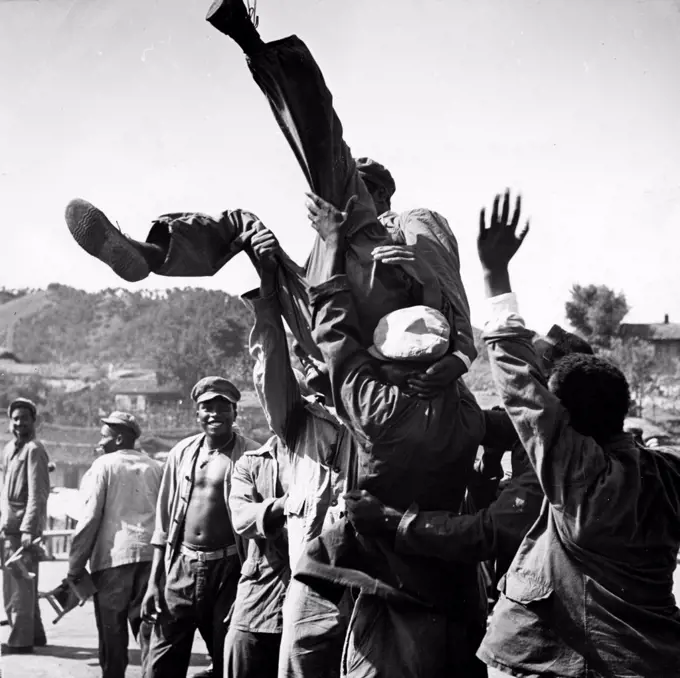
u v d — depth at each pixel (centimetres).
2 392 1603
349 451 519
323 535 439
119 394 1633
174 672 650
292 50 455
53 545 1078
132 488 728
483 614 450
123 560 718
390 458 425
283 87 457
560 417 370
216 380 655
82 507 731
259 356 525
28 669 743
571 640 372
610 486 365
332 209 459
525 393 371
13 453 855
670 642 372
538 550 381
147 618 655
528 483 412
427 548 411
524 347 380
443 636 427
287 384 533
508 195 405
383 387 427
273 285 510
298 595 508
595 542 369
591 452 369
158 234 484
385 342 435
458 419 435
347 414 433
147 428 1623
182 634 651
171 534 648
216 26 449
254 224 500
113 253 454
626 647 367
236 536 616
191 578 642
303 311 494
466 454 437
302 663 502
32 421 858
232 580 642
